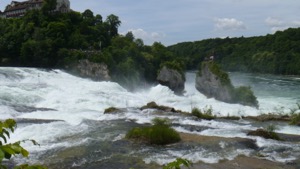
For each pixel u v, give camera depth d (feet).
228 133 83.92
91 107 118.11
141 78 245.65
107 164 57.00
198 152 64.90
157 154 62.95
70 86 146.30
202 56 604.08
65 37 239.30
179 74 226.17
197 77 190.60
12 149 10.64
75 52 212.43
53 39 226.17
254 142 73.56
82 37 245.86
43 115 95.81
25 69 166.40
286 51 520.83
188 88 255.09
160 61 278.67
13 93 115.34
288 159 62.75
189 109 144.15
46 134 75.25
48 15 264.31
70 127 82.89
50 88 134.62
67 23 257.34
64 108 111.24
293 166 59.00
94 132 78.79
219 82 174.50
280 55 505.66
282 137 81.97
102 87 155.63
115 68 214.69
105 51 223.92
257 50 583.17
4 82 134.00
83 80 172.86
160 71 225.97
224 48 649.61
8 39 224.12
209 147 68.39
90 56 209.87
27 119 87.71
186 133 80.43
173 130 75.00
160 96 174.81
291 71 460.55
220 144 70.59
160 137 70.38
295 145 72.18
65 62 208.74
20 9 353.72
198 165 57.57
